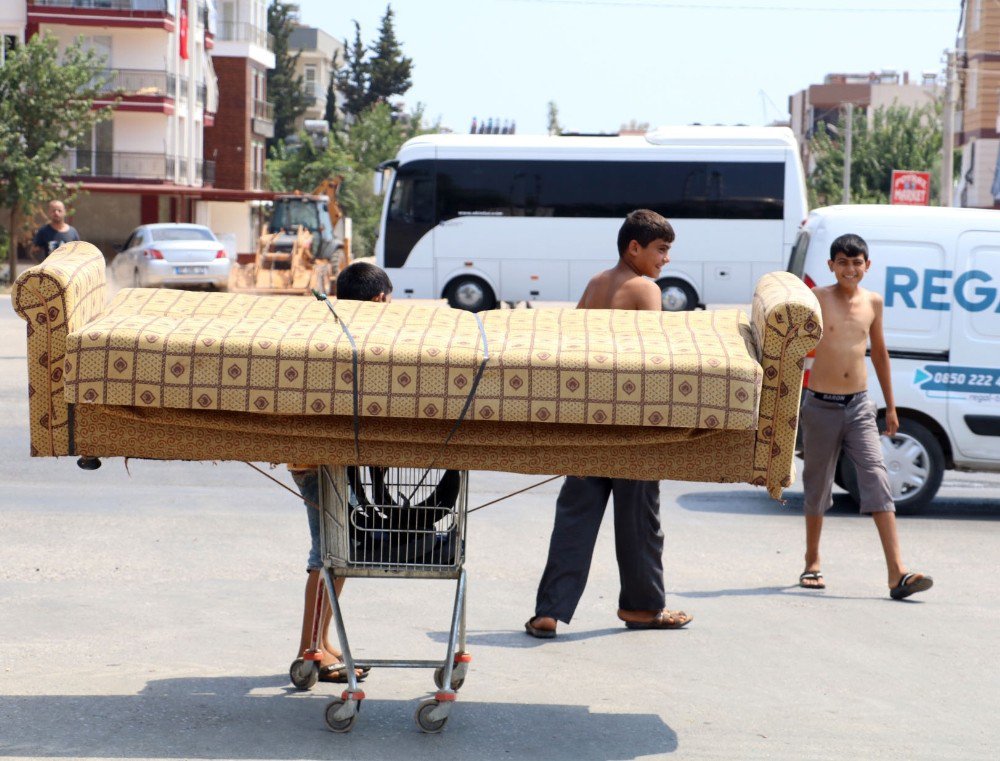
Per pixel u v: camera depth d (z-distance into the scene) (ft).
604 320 16.99
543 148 95.30
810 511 26.89
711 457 16.16
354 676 16.87
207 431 16.20
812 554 26.96
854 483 35.94
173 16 192.03
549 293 95.61
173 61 196.85
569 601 22.49
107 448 16.14
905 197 115.75
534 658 21.11
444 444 16.16
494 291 95.91
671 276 94.94
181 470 39.78
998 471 36.27
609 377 15.48
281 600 24.66
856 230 35.94
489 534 31.42
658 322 16.93
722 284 94.79
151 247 111.04
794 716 18.22
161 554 28.22
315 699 18.29
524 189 95.40
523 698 18.72
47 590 24.86
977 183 184.75
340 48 425.69
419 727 16.98
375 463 16.25
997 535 33.35
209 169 221.46
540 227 95.35
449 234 95.61
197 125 214.90
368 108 365.20
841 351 26.94
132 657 20.53
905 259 35.81
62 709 17.39
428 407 15.53
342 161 264.52
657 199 94.89
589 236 95.14
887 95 354.13
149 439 16.15
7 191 144.05
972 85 188.85
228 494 35.86
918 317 35.76
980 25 186.29
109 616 23.13
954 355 35.70
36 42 146.20
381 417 16.15
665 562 29.22
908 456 36.06
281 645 21.52
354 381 15.51
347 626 22.89
